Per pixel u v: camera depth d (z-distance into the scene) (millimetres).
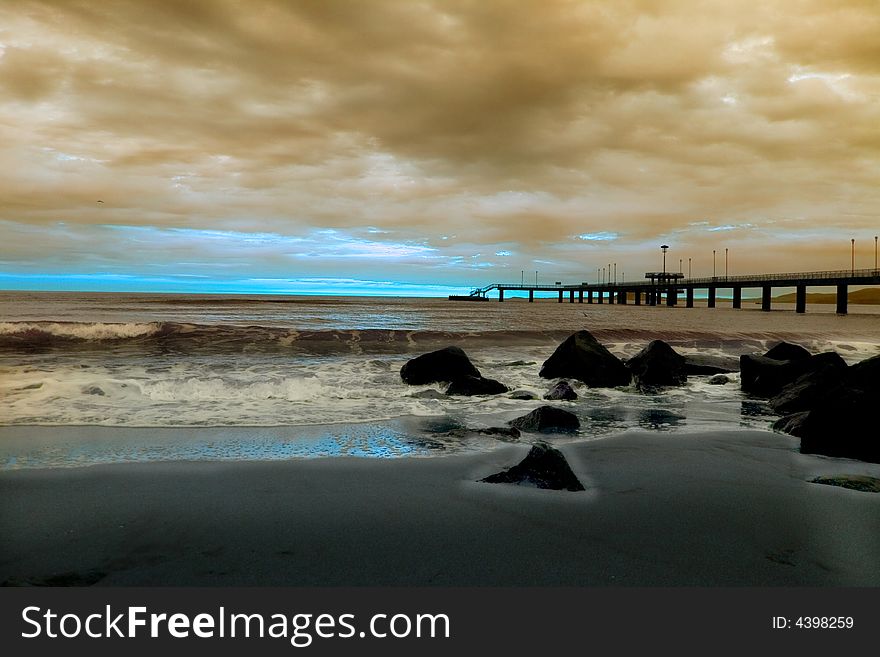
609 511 4062
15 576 2959
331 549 3359
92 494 4223
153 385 9062
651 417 8133
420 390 9875
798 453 5941
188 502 4094
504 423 7344
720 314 70375
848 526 3824
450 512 3988
